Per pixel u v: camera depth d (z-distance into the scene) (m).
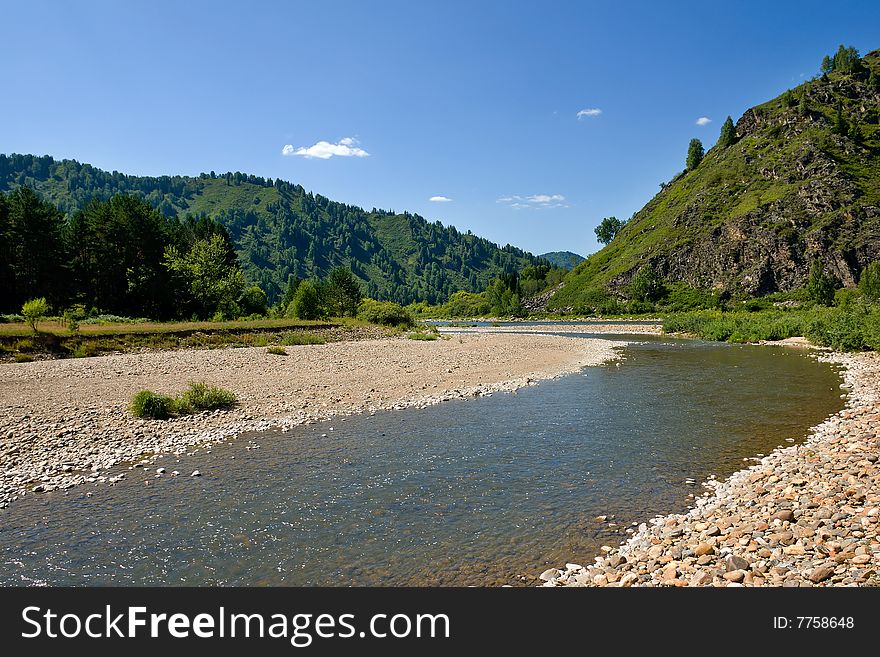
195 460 14.60
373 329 61.84
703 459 14.41
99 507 11.38
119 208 77.00
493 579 8.37
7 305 63.25
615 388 26.28
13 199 67.94
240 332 47.22
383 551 9.41
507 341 57.00
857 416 17.95
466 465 14.22
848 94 182.62
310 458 14.84
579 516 10.74
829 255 122.56
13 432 16.34
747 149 175.50
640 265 153.25
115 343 36.91
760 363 36.16
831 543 7.93
